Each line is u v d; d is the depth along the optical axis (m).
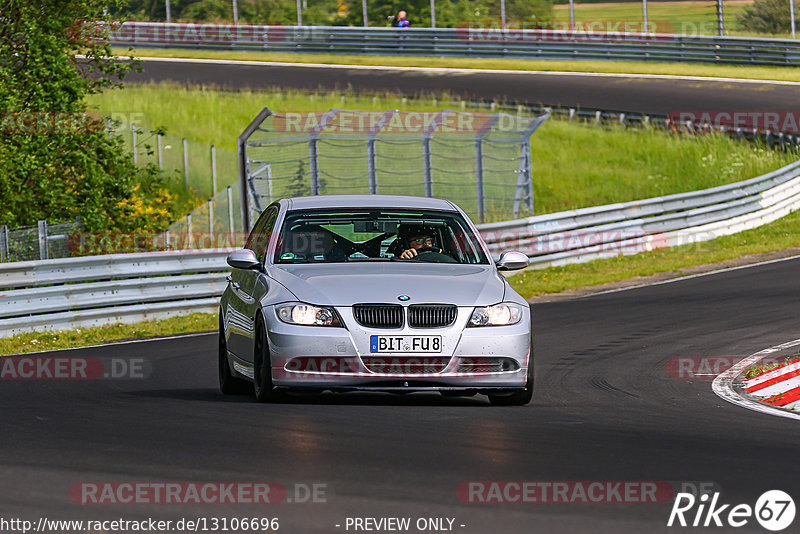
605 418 29.67
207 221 99.06
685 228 96.75
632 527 18.00
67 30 82.94
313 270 32.50
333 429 26.88
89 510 18.84
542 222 86.00
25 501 19.44
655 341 48.72
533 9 199.88
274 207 36.44
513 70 167.25
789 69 168.62
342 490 20.20
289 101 143.00
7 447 24.47
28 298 55.56
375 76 161.12
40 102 79.00
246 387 35.34
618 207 91.50
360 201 35.75
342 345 30.17
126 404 31.75
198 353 47.00
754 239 97.62
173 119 134.75
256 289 32.53
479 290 31.64
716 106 146.38
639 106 146.00
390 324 30.55
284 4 193.38
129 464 22.50
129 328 58.00
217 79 154.62
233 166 117.19
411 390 30.56
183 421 28.14
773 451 24.64
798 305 59.31
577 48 172.25
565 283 75.56
